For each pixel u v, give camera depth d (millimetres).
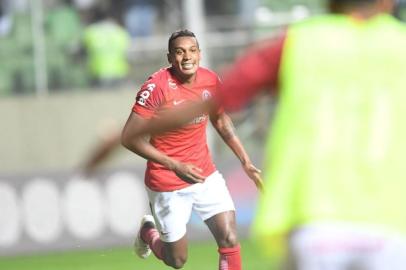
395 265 11492
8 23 48594
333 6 12219
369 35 11969
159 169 23938
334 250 11469
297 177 11727
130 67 49719
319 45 11844
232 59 47656
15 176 42062
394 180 11688
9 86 48625
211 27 47688
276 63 11695
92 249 42094
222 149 46531
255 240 11844
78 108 47875
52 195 42094
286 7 48562
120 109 48062
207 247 41281
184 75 23188
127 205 42250
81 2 50188
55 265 38688
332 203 11594
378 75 11875
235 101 11703
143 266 37125
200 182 21859
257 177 23062
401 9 47156
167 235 24312
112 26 49500
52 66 48875
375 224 11547
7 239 42000
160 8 50250
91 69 49281
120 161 45375
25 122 47844
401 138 11781
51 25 49312
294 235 11609
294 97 11727
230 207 23875
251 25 48000
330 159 11688
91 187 42156
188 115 11695
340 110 11758
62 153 47969
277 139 11805
